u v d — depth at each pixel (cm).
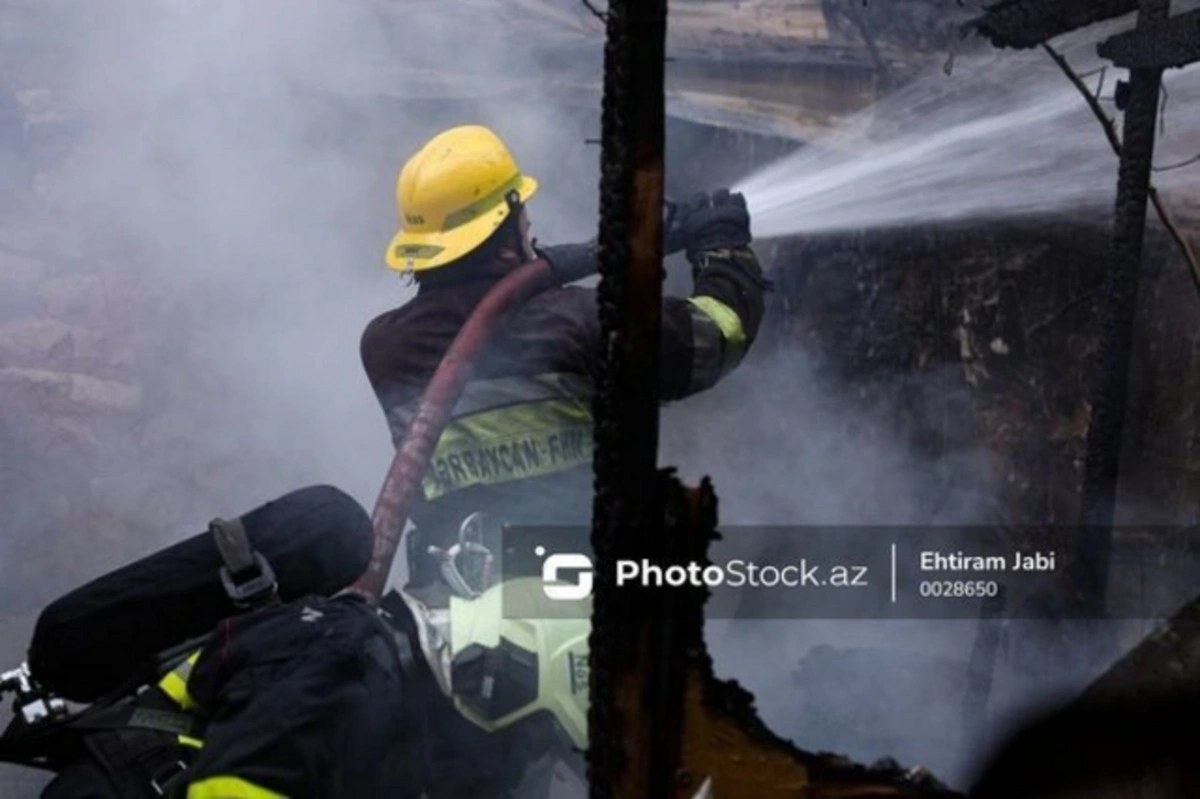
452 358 309
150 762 263
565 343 318
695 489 209
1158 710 151
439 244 332
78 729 272
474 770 292
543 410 319
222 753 243
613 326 209
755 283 340
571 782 399
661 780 208
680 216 345
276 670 256
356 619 267
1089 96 363
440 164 335
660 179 207
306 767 245
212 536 278
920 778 210
